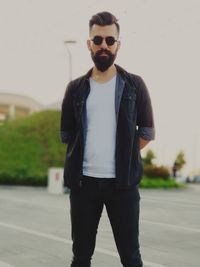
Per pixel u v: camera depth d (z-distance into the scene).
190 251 5.86
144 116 2.70
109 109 2.63
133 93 2.64
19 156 30.67
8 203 12.69
